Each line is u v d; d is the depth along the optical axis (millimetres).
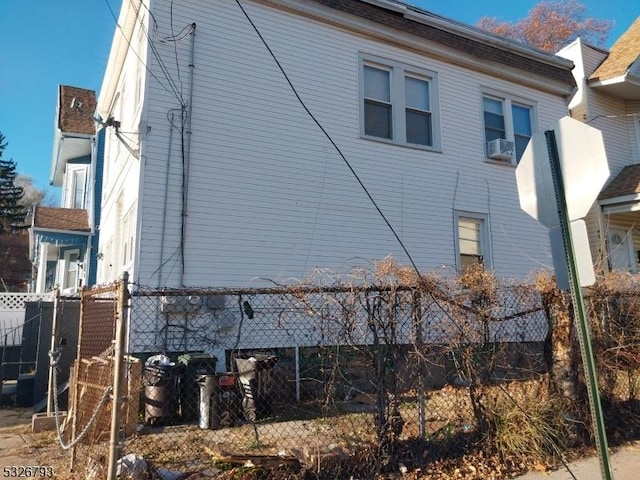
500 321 5504
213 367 7004
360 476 4543
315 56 10484
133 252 8500
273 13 10156
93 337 6590
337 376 5059
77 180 20125
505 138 12867
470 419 5305
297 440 5344
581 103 15266
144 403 6535
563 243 3961
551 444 5184
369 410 4922
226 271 8844
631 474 4859
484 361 5332
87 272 16250
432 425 5309
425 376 5051
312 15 10477
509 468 4898
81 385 5270
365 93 11117
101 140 17453
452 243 11438
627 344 6359
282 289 4840
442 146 11734
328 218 10016
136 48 10273
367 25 11031
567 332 5680
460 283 5371
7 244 46219
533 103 13492
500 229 12227
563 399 5574
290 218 9617
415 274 5094
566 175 3998
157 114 8781
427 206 11266
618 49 15945
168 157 8742
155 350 7805
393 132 11219
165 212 8555
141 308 7914
